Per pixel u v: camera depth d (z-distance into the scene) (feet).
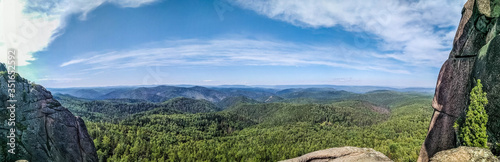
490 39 50.01
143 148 394.93
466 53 56.34
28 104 90.84
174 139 512.63
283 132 610.65
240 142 537.24
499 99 41.78
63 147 91.09
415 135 437.58
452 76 57.88
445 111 57.36
